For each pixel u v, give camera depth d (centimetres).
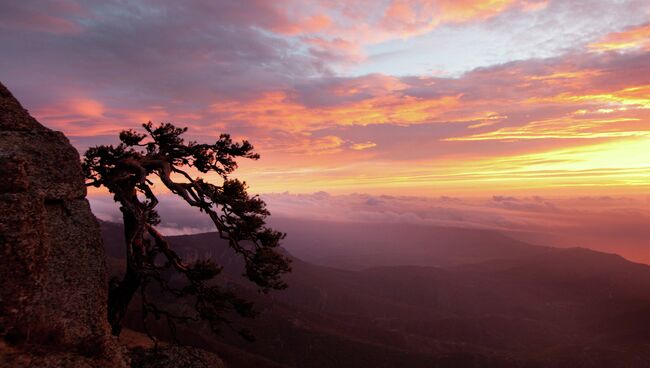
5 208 1046
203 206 2125
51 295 1209
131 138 2125
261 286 2155
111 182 1941
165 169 2116
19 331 1037
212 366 2198
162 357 2114
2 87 1606
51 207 1442
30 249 1081
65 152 1572
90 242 1483
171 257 2122
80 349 1184
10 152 1372
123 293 2019
